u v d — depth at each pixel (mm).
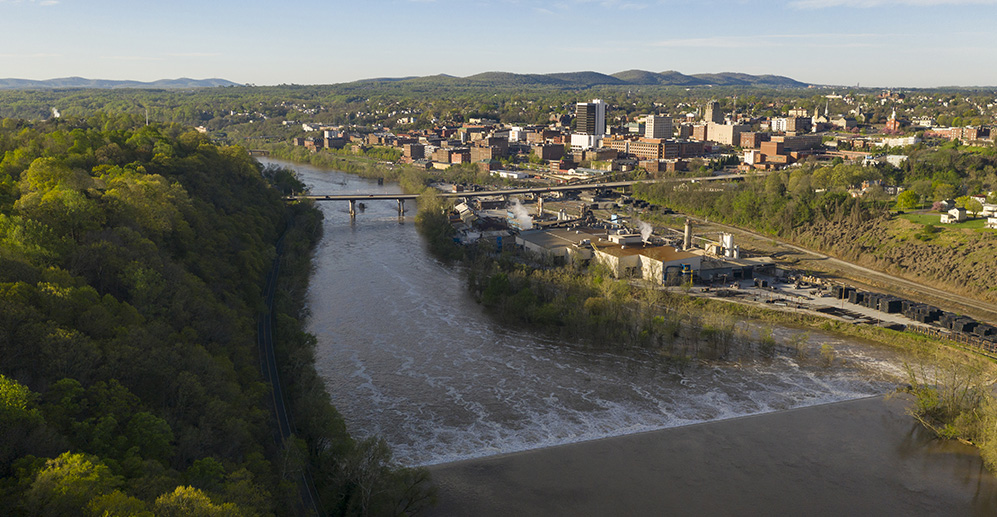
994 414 182750
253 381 192375
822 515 163125
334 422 174625
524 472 177750
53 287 162625
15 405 120375
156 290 195625
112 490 108500
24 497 104125
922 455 188375
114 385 143625
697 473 178875
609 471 179000
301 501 153125
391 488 155125
